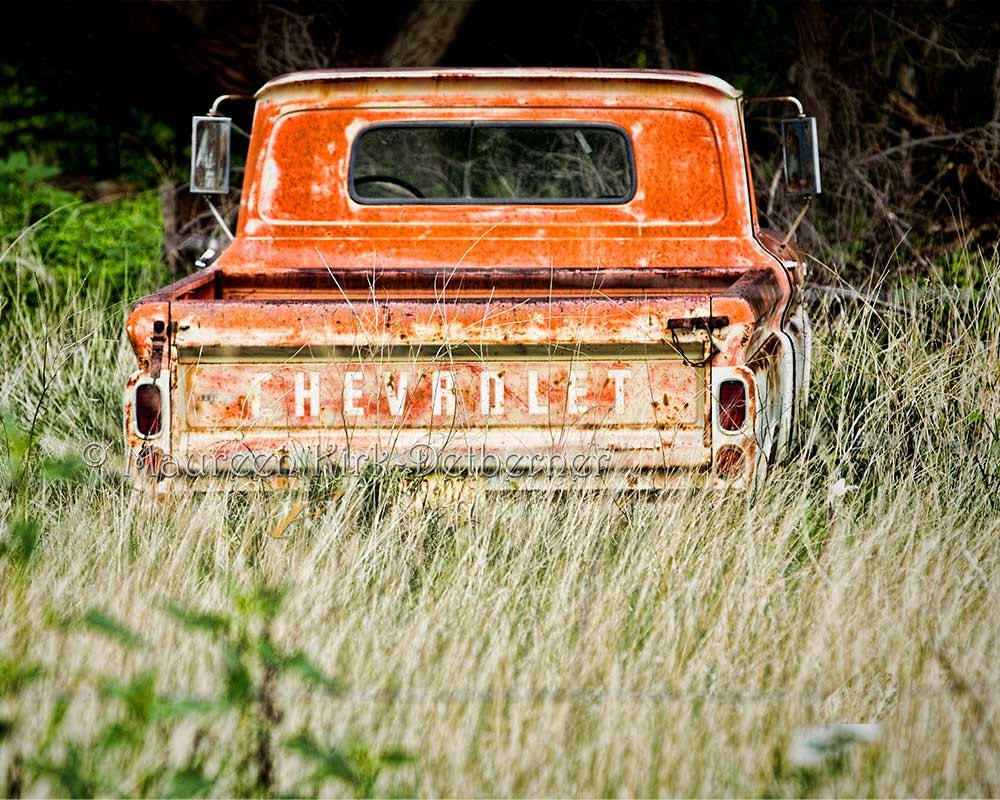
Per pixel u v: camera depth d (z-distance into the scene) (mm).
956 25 25609
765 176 24344
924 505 12820
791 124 15422
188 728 8688
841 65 25469
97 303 18641
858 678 9805
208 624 8547
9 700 8867
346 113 14977
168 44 26281
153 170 30453
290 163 15008
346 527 11703
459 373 11984
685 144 14984
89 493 12766
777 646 10234
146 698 7945
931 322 16953
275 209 15031
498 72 14906
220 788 8297
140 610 10297
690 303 11852
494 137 16422
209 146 15133
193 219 22938
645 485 12023
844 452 14094
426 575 11531
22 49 29656
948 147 24203
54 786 8305
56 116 31094
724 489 11969
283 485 11984
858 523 12516
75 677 9266
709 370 11906
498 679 9508
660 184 15008
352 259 15016
